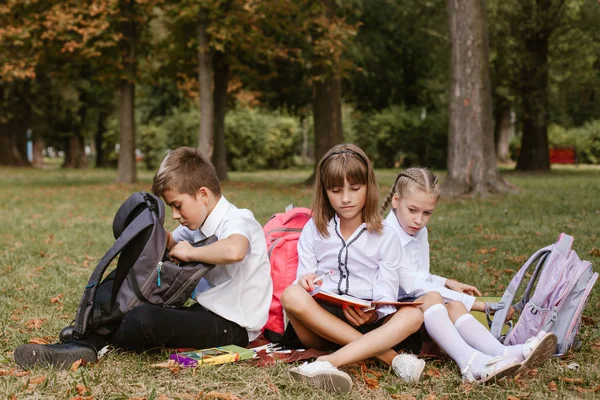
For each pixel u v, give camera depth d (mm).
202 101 16266
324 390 2738
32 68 16453
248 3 14602
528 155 24719
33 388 2748
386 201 3633
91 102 32781
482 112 12906
